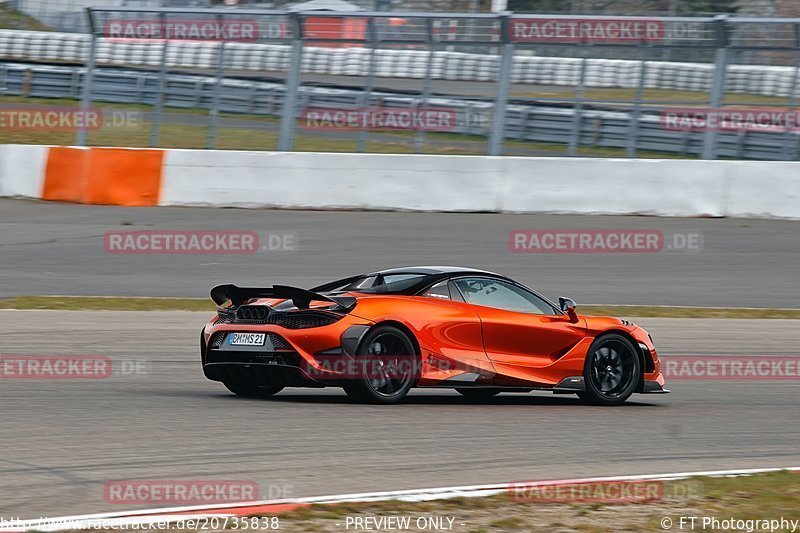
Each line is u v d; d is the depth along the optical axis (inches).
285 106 3149.6
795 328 1959.9
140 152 2999.5
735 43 3070.9
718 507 761.6
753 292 2274.9
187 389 1267.2
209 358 1164.5
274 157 2987.2
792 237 2773.1
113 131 3494.1
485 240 2640.3
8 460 827.4
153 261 2417.6
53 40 4525.1
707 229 2819.9
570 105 3216.0
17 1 4579.2
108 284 2169.0
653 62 3147.1
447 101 3171.8
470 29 3112.7
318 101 3216.0
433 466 865.5
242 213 2910.9
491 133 3120.1
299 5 3644.2
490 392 1286.9
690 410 1267.2
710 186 2947.8
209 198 2989.7
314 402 1171.3
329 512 694.5
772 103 3085.6
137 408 1098.7
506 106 3129.9
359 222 2822.3
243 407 1117.7
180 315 1897.1
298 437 956.6
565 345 1254.3
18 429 960.9
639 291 2239.2
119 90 3786.9
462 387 1175.0
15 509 684.1
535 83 3321.9
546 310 1268.5
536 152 3198.8
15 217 2817.4
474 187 2974.9
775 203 2945.4
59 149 3058.6
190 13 3174.2
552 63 3289.9
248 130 3417.8
